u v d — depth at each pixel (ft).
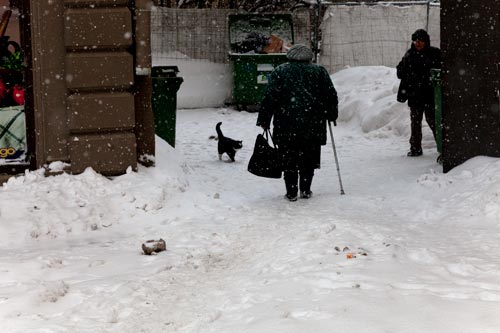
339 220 37.76
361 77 71.10
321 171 50.26
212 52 75.77
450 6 44.42
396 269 31.50
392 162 51.37
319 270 31.63
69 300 30.45
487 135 43.73
